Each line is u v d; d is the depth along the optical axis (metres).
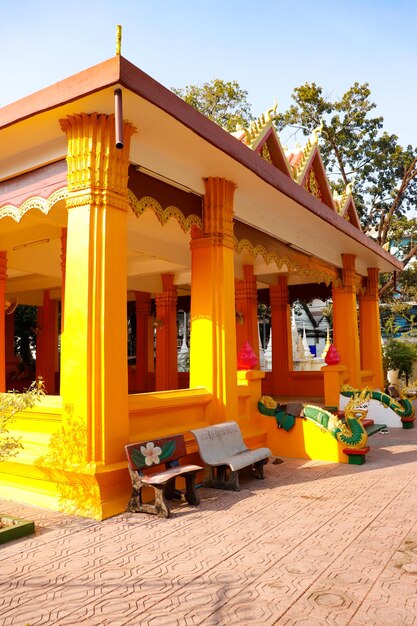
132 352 26.38
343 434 8.05
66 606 3.42
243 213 8.47
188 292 17.77
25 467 5.78
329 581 3.76
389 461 8.17
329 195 10.82
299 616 3.26
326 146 21.44
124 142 5.71
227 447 6.78
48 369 16.39
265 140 8.62
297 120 21.09
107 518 5.26
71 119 5.61
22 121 5.62
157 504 5.34
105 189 5.56
